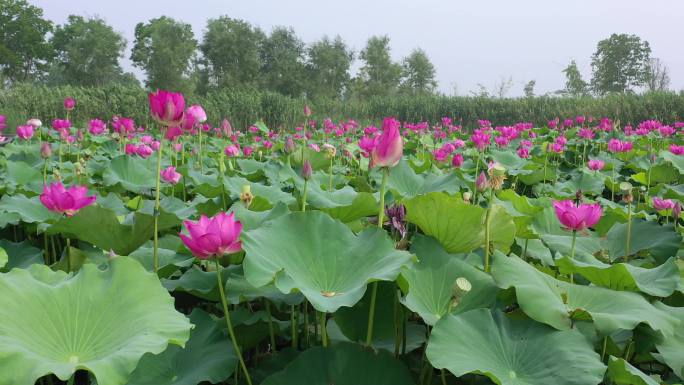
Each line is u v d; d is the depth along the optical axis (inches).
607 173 271.3
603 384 71.6
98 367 49.4
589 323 72.4
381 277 65.3
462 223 86.8
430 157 285.4
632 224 117.4
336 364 64.7
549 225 127.3
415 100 1100.5
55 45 2615.7
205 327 72.9
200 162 230.7
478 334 64.6
